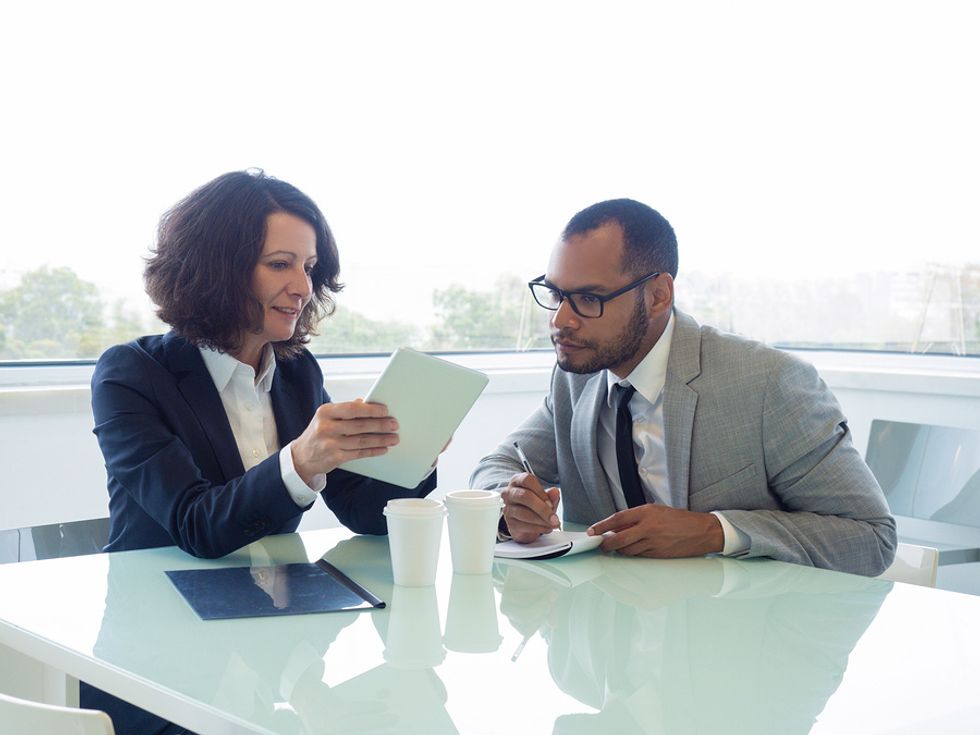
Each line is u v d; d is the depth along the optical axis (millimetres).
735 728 793
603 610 1130
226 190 1515
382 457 1308
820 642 1024
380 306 3168
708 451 1571
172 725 1312
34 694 1209
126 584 1202
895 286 3283
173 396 1483
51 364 2553
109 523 1628
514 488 1473
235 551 1397
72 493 2449
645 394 1631
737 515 1449
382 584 1229
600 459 1700
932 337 3217
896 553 1604
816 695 873
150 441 1409
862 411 3139
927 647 1012
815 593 1222
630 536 1399
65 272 2561
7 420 2348
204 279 1488
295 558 1364
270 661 933
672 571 1324
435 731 775
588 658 959
